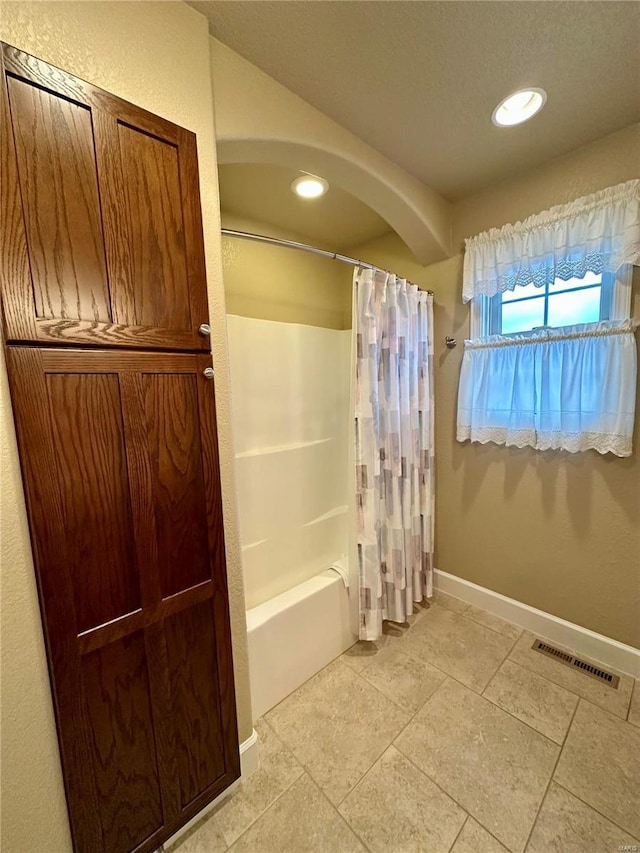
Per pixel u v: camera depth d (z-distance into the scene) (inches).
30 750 31.3
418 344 77.5
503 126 55.1
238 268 84.6
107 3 32.4
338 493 85.6
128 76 33.8
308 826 42.4
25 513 30.0
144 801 37.8
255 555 69.8
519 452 73.0
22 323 28.3
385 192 64.2
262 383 75.3
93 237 31.2
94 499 32.5
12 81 26.9
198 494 39.3
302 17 38.4
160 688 37.9
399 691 60.5
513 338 69.7
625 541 62.0
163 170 35.0
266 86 45.3
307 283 98.2
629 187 54.5
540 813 42.8
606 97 49.8
